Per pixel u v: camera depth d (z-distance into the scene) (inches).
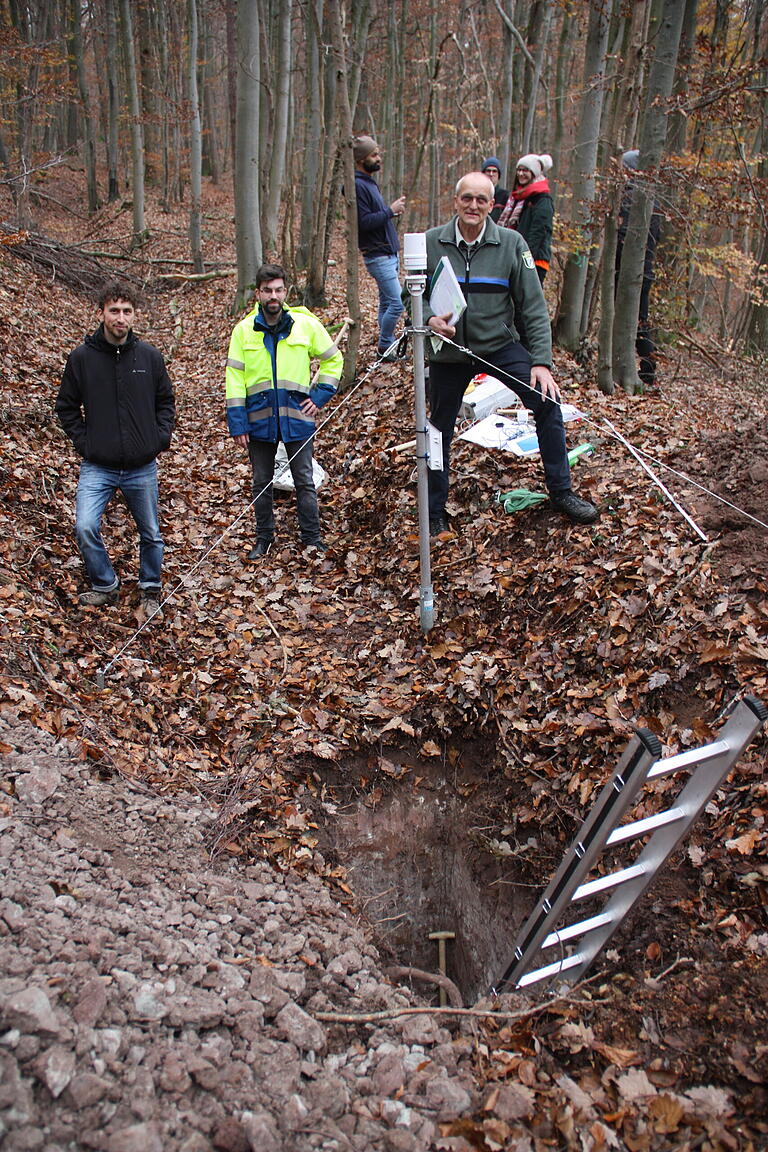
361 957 118.5
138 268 614.2
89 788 133.0
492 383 250.8
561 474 189.2
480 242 173.9
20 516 209.2
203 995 97.4
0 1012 82.9
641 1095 92.4
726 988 102.0
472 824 155.4
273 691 173.3
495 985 120.3
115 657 170.7
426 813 160.4
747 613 149.5
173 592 201.6
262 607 202.5
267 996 101.0
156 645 182.7
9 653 153.8
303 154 555.2
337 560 221.8
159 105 879.1
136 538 223.3
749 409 318.7
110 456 180.5
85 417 182.1
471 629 182.7
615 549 179.2
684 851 121.3
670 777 132.3
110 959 96.6
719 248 404.8
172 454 290.8
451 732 165.2
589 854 95.0
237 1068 89.0
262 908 121.3
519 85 675.4
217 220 831.1
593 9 291.7
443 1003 138.6
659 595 161.6
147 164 977.5
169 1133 80.3
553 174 415.8
